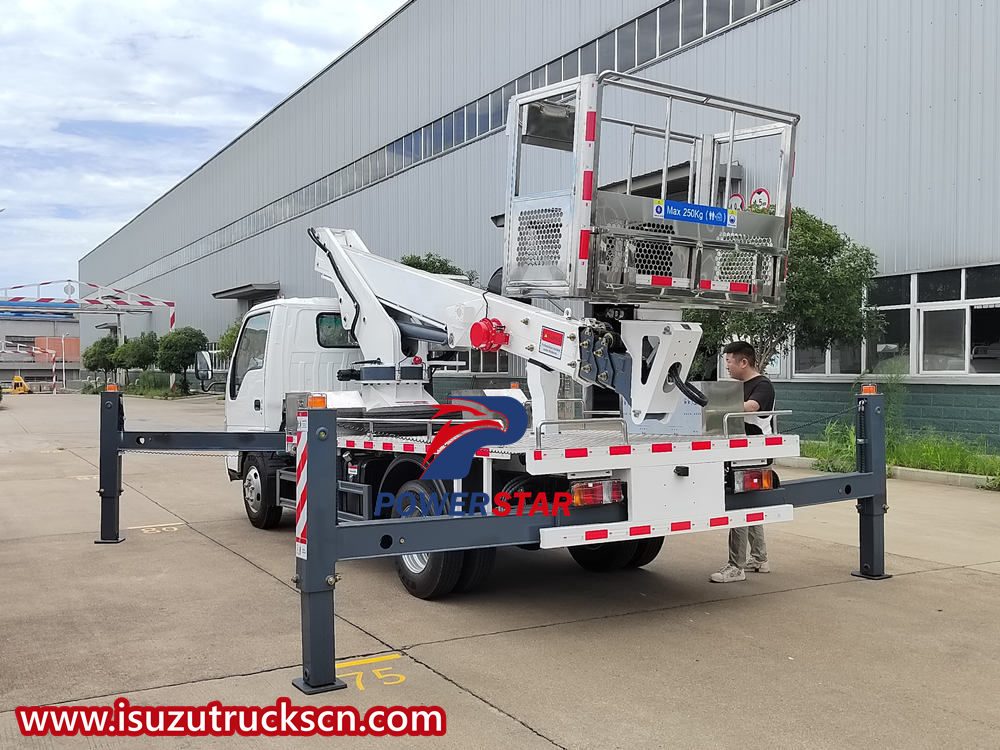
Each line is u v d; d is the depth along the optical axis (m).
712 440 5.76
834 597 6.18
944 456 12.18
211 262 53.38
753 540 6.96
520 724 3.95
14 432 24.25
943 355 13.50
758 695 4.30
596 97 5.16
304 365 8.98
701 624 5.52
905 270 13.96
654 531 5.50
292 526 9.22
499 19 24.84
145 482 13.08
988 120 12.79
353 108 33.75
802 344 13.59
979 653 4.93
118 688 4.43
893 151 14.13
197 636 5.28
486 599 6.17
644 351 5.74
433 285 7.05
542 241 5.45
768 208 6.39
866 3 14.51
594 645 5.09
